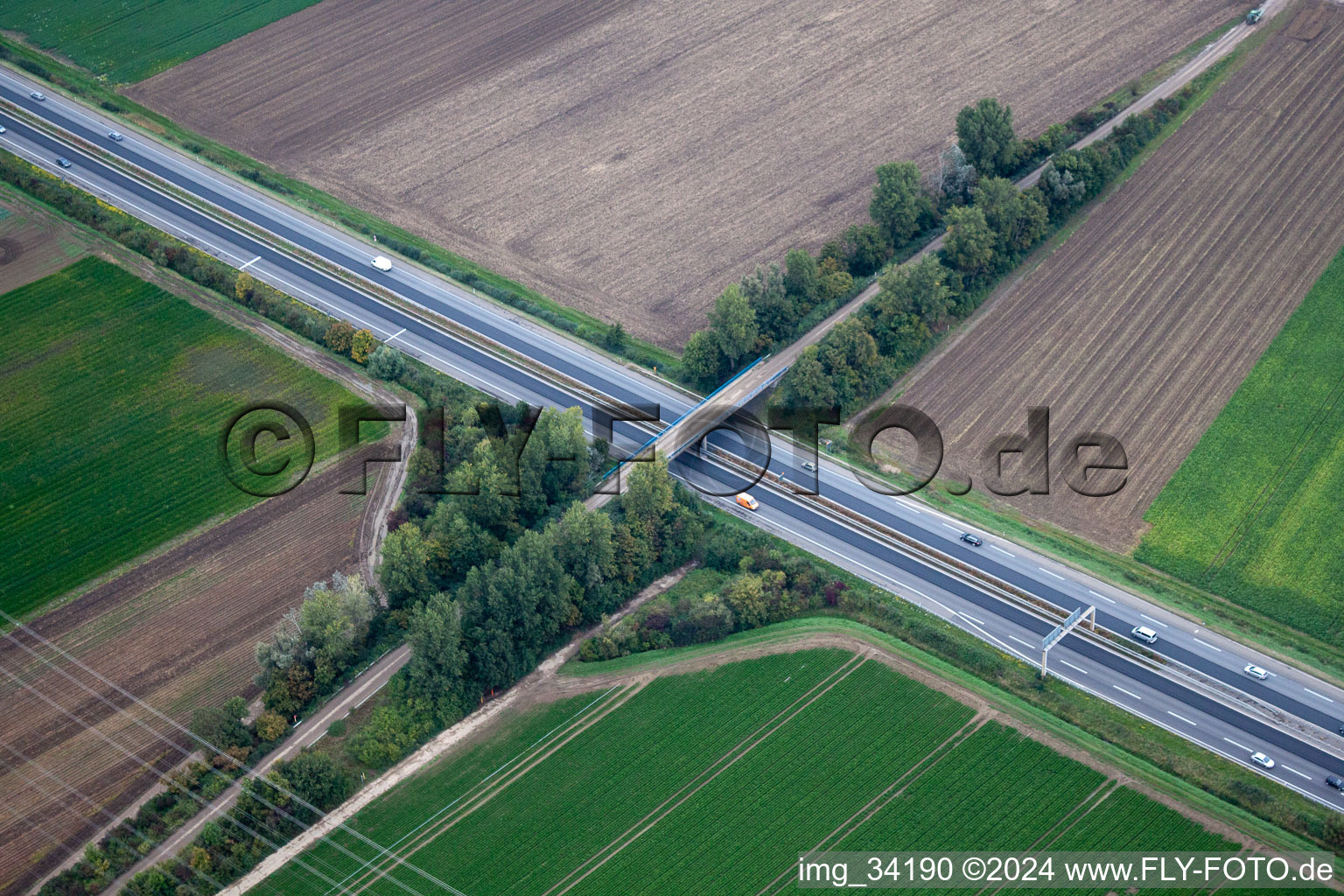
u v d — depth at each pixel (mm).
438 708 170750
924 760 164875
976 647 179875
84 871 154875
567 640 182000
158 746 169250
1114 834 156125
